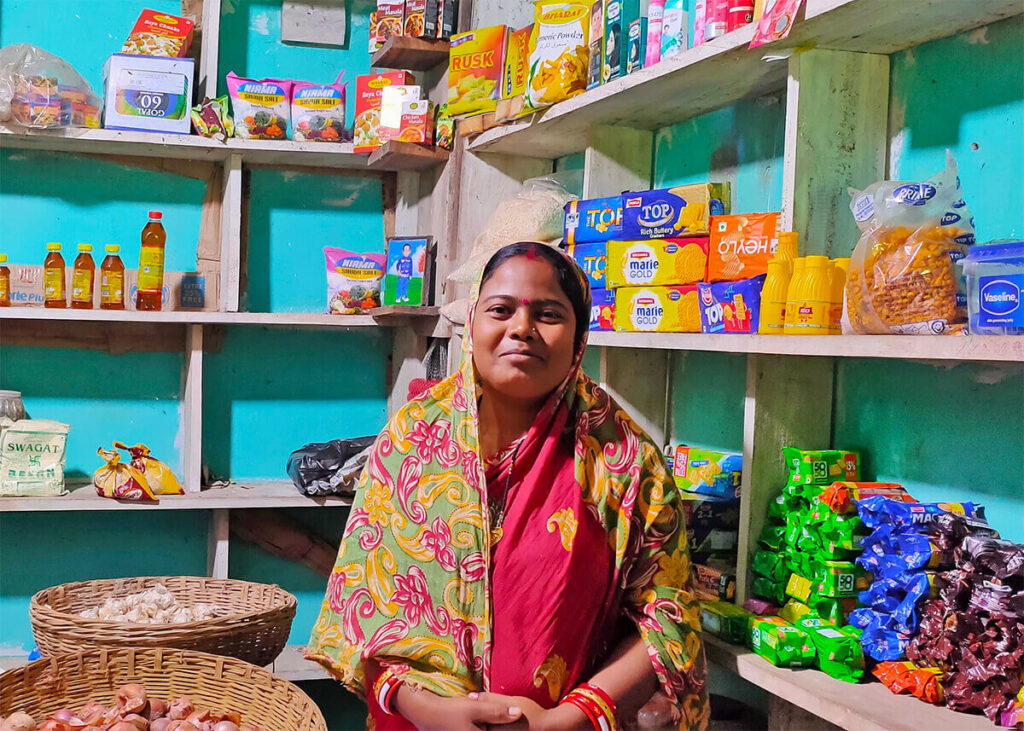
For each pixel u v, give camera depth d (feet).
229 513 11.39
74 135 9.93
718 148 7.43
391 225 12.01
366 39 11.75
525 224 8.03
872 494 5.36
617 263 6.86
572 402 5.32
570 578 4.96
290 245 11.70
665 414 8.04
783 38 5.23
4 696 6.52
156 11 10.97
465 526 5.09
